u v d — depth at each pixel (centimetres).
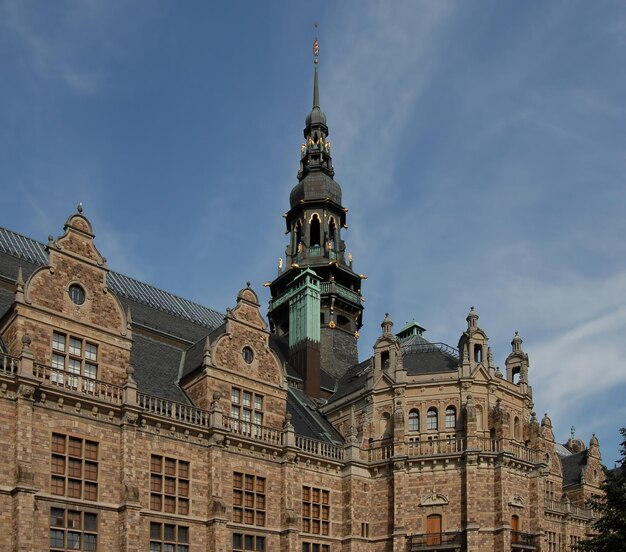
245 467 5697
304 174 9256
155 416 5222
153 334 6581
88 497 4791
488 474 6303
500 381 6794
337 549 6200
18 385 4600
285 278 8575
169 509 5188
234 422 5812
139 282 7338
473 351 6806
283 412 6203
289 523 5744
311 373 7662
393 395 6781
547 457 8419
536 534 6319
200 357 5984
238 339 6103
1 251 6191
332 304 8406
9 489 4444
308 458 6141
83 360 5122
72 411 4853
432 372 6781
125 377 5288
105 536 4784
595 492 8806
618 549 4966
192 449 5419
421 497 6347
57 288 5134
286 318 8356
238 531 5497
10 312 5000
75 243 5316
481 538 6116
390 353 6944
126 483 4919
